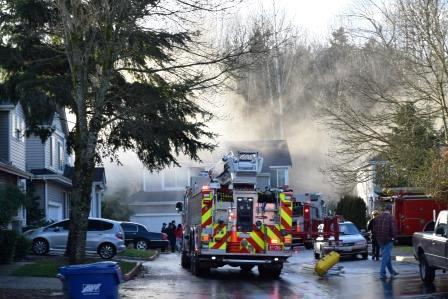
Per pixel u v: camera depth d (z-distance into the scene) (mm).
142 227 38750
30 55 21375
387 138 27969
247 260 20047
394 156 27812
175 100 22109
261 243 20156
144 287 17641
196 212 21516
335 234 28172
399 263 26062
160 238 38531
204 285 18281
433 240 16969
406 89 27766
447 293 15766
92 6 17172
